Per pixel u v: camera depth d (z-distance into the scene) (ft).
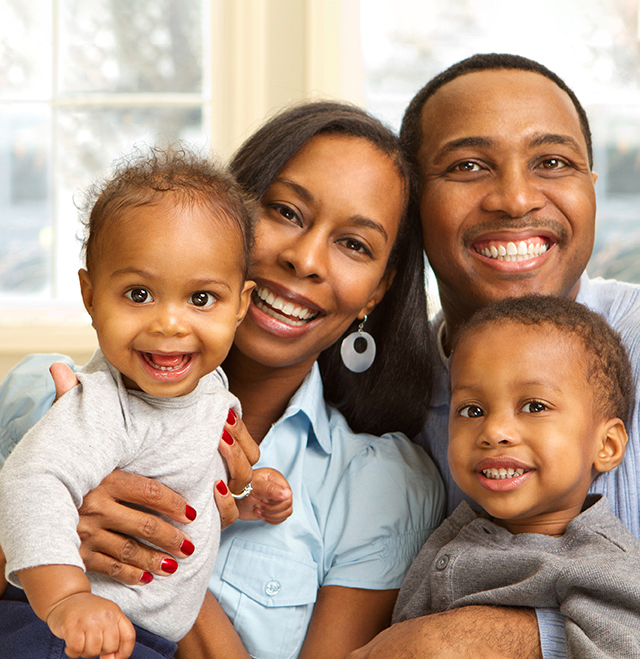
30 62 9.46
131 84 9.50
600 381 4.01
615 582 3.44
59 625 2.72
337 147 4.25
